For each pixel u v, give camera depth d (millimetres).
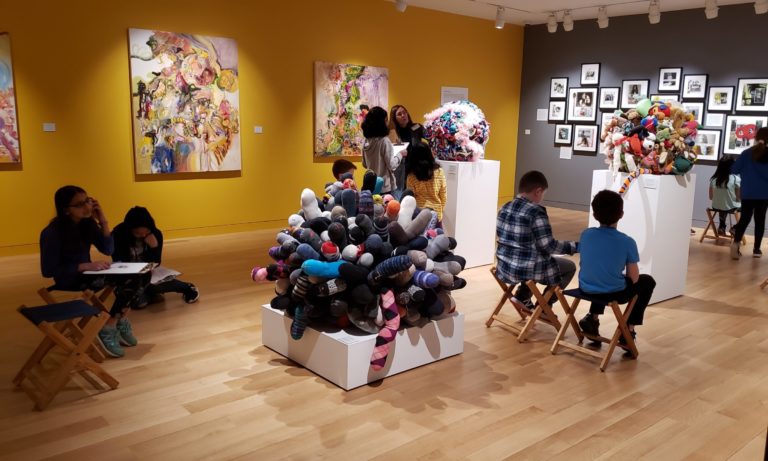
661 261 5121
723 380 3637
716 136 8875
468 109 6250
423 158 5539
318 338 3525
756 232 6891
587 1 8711
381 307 3426
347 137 8773
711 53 8836
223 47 7395
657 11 8242
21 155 6242
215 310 4727
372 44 8898
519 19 10453
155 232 4496
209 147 7453
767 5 7613
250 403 3207
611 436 2941
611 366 3828
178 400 3227
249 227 8047
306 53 8219
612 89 10031
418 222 3514
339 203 3797
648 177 4945
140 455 2695
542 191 4121
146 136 6957
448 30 9859
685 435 2969
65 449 2730
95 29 6508
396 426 2992
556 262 4266
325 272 3264
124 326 3908
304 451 2750
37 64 6207
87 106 6574
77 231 3801
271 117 8016
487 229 6410
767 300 5316
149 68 6871
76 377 3473
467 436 2908
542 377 3631
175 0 7000
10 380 3430
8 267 5852
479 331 4430
